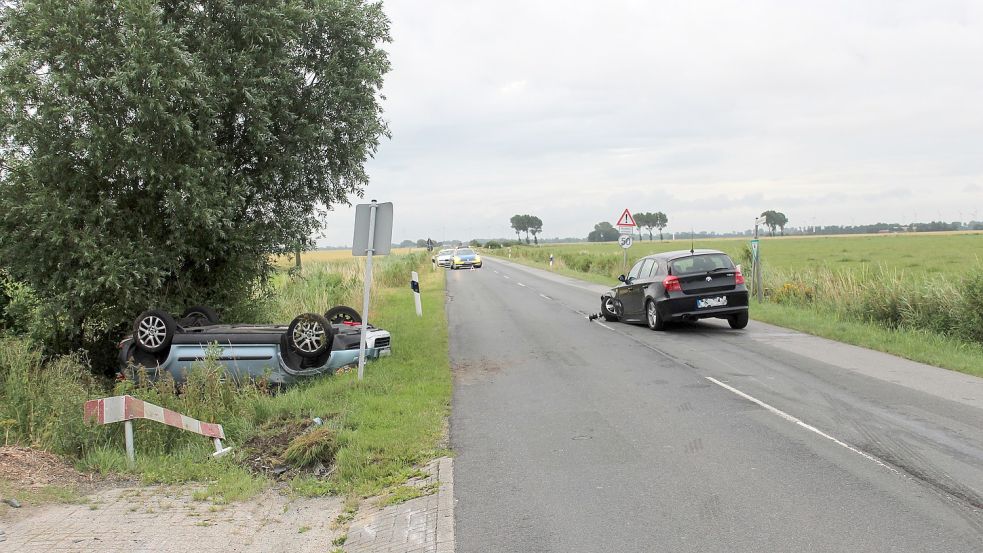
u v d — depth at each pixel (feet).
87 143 31.01
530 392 30.17
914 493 16.49
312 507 18.15
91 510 17.24
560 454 20.84
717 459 19.72
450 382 31.99
